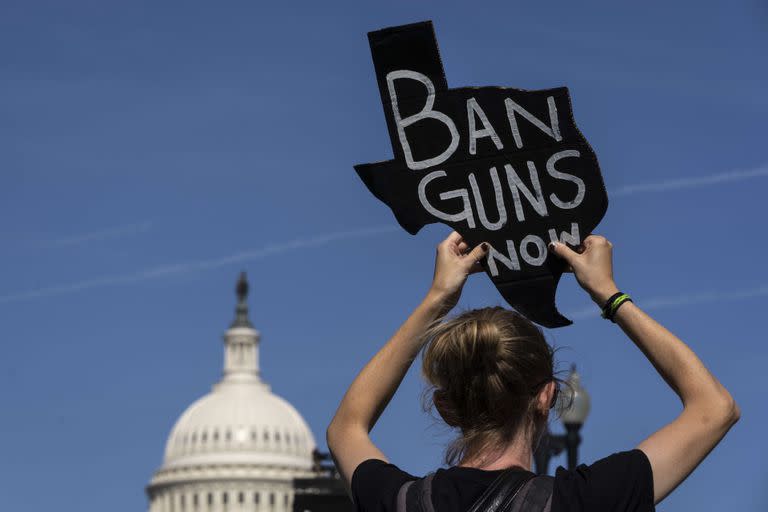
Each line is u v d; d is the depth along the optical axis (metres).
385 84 8.41
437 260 8.16
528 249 8.21
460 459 7.51
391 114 8.40
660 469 7.25
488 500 7.24
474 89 8.33
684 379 7.46
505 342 7.38
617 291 7.87
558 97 8.25
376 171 8.43
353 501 7.59
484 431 7.41
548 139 8.25
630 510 7.18
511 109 8.27
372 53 8.40
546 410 7.45
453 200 8.33
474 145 8.33
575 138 8.25
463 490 7.29
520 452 7.43
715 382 7.43
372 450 7.70
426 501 7.31
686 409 7.40
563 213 8.23
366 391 7.82
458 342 7.42
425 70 8.36
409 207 8.34
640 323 7.68
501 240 8.23
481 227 8.27
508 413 7.39
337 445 7.76
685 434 7.31
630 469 7.23
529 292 8.24
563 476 7.28
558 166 8.24
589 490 7.18
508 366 7.34
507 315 7.53
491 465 7.40
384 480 7.49
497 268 8.24
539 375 7.39
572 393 7.52
